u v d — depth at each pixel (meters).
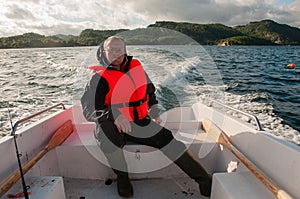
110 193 1.68
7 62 18.12
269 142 1.28
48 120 1.79
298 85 9.34
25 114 5.14
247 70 13.66
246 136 1.53
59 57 20.77
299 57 26.23
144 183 1.79
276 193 1.08
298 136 3.97
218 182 1.29
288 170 1.13
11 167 1.31
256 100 6.50
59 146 1.79
